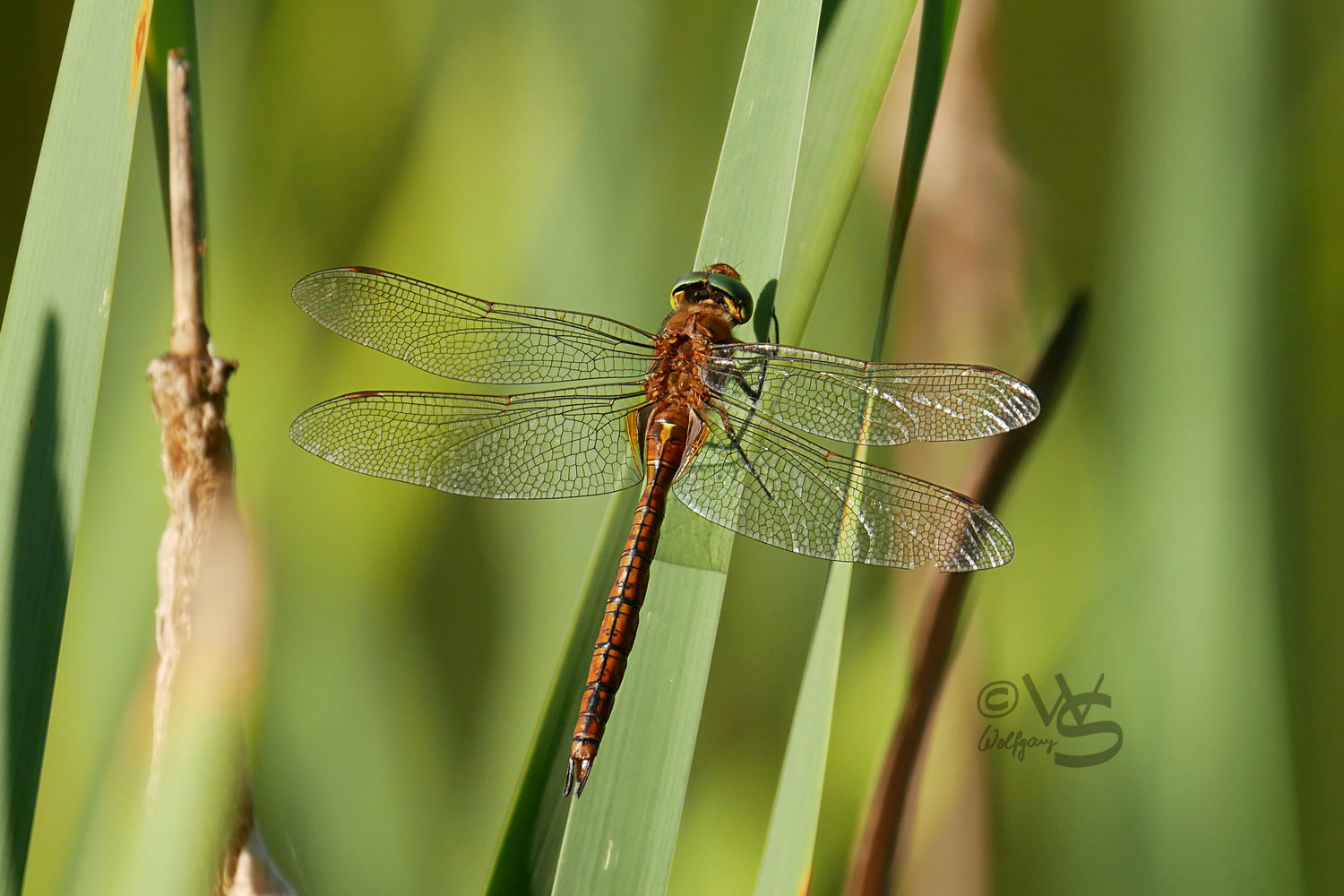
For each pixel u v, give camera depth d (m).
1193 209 1.55
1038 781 1.55
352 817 1.55
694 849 1.55
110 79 1.51
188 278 1.52
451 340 1.54
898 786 1.54
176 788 1.52
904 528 1.53
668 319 1.55
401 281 1.54
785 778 1.52
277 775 1.55
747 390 1.54
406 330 1.54
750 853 1.55
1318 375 1.54
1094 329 1.55
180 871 1.52
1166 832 1.54
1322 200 1.55
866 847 1.54
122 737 1.53
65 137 1.51
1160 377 1.55
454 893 1.55
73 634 1.54
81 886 1.52
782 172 1.53
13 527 1.51
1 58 1.55
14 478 1.51
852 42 1.53
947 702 1.55
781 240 1.53
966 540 1.53
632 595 1.53
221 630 1.52
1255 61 1.55
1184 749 1.54
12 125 1.55
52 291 1.51
